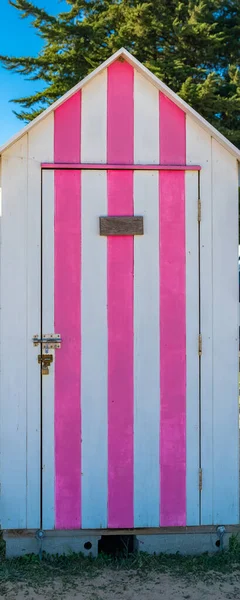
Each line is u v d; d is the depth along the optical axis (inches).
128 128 140.9
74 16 552.1
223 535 142.3
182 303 141.3
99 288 139.8
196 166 141.2
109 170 140.0
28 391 138.6
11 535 138.7
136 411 140.5
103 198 140.0
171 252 141.2
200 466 141.8
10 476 138.5
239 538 143.8
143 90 140.9
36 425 138.8
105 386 139.9
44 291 138.7
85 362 139.5
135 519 140.8
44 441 138.9
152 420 140.9
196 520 141.9
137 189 140.6
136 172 140.5
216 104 473.4
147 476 140.9
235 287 142.3
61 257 139.2
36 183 138.6
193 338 141.5
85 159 139.9
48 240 138.9
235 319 142.3
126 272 140.3
